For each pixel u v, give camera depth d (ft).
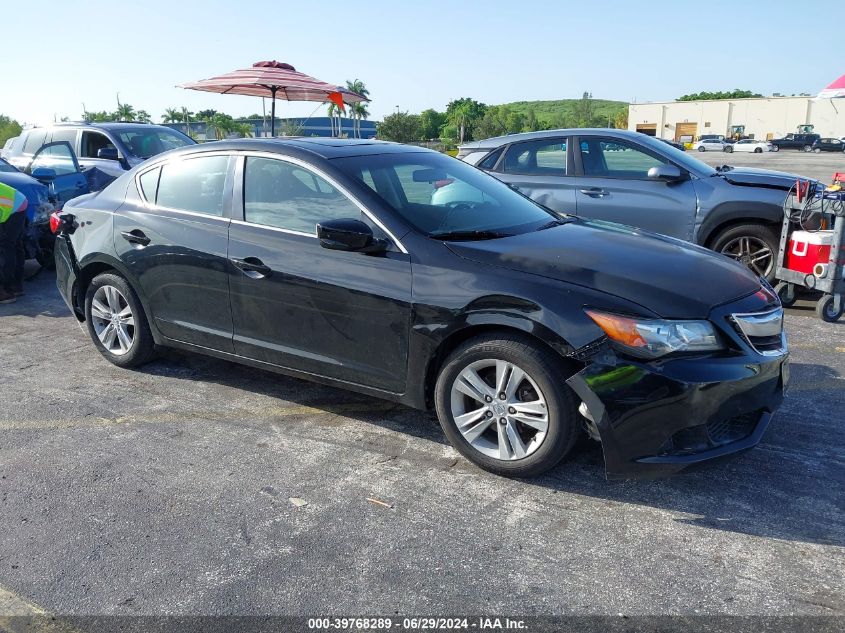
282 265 12.78
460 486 11.07
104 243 15.62
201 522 10.12
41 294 24.61
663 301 10.18
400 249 11.69
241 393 15.07
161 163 15.34
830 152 181.78
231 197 13.88
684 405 9.85
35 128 37.70
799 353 17.19
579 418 10.44
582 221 14.29
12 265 23.29
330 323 12.42
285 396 14.88
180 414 13.99
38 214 25.46
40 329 20.08
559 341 10.07
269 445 12.60
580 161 23.63
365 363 12.23
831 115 240.73
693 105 271.08
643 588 8.57
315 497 10.80
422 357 11.50
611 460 10.11
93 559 9.28
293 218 13.03
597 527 9.90
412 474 11.48
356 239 11.46
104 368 16.67
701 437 10.17
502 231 12.49
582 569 8.96
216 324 14.14
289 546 9.52
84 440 12.85
